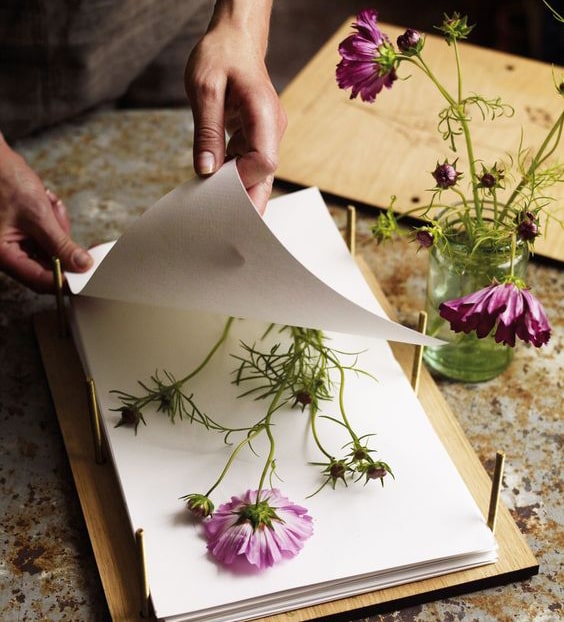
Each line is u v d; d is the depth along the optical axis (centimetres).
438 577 99
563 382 121
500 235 103
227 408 110
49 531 106
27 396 120
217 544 96
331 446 106
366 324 98
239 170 110
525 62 165
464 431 115
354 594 97
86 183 148
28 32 149
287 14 295
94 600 100
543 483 110
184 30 166
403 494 102
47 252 127
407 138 151
